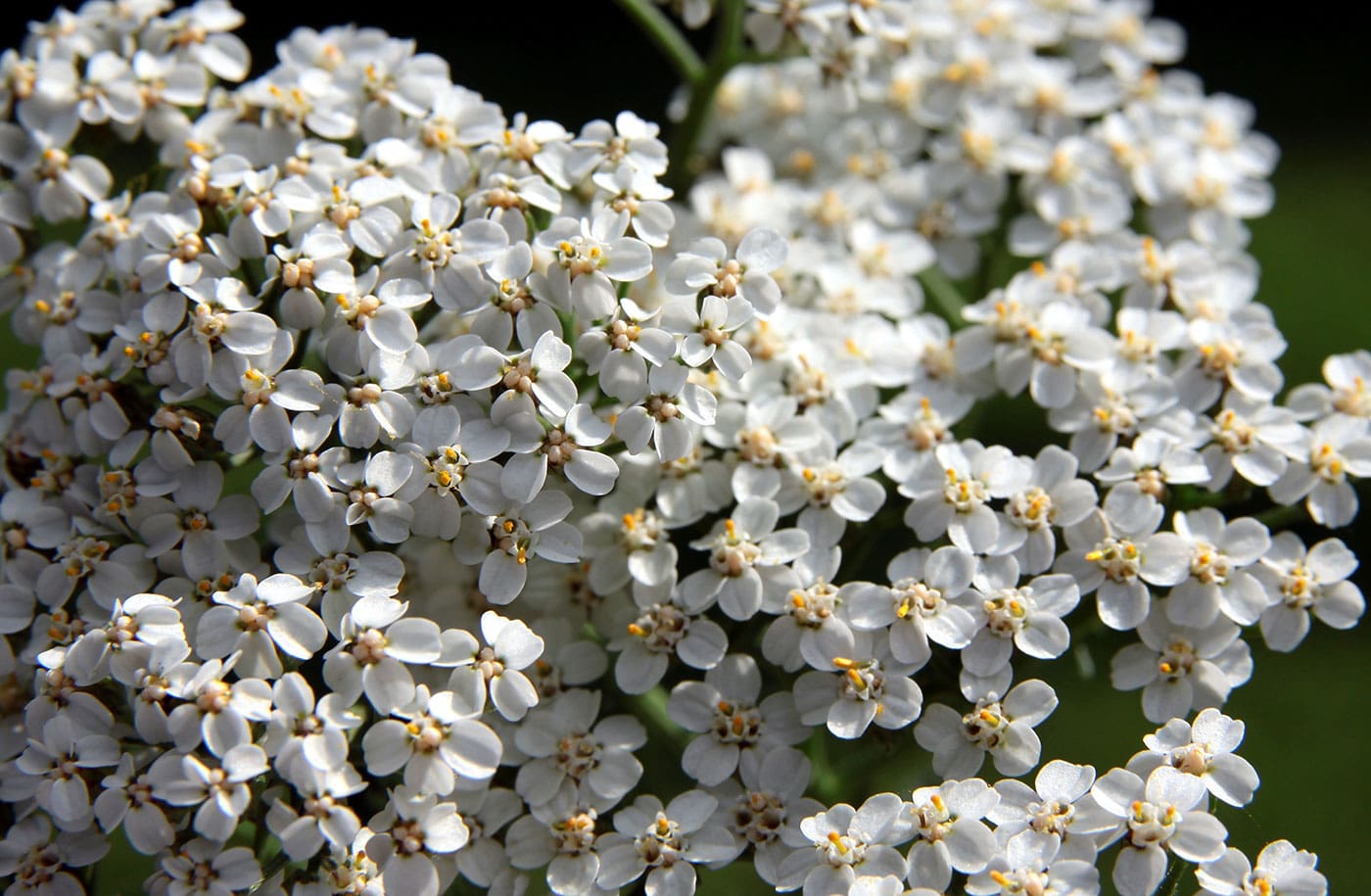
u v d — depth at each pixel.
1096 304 0.18
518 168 0.17
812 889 0.16
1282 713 0.23
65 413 0.17
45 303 0.17
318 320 0.17
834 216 0.19
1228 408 0.17
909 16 0.18
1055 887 0.16
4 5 0.36
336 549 0.16
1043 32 0.19
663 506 0.17
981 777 0.17
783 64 0.19
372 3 0.39
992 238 0.19
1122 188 0.19
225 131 0.17
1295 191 0.31
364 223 0.17
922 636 0.16
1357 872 0.21
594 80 0.35
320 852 0.16
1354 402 0.17
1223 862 0.16
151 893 0.16
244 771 0.16
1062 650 0.16
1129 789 0.16
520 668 0.16
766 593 0.17
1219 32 0.36
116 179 0.18
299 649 0.16
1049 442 0.19
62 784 0.16
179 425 0.16
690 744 0.17
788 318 0.18
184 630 0.16
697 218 0.19
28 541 0.17
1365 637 0.24
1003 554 0.17
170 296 0.17
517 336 0.17
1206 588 0.17
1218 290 0.18
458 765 0.16
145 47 0.18
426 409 0.16
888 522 0.17
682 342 0.16
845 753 0.17
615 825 0.16
